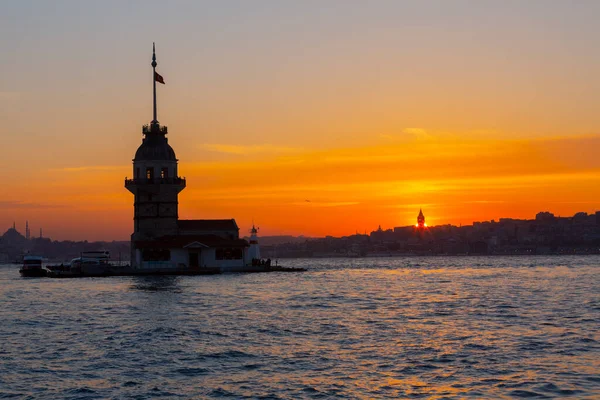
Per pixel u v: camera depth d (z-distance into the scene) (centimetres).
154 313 8888
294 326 7525
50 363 5638
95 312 9169
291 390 4716
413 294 11806
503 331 6931
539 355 5656
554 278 17075
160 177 18475
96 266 18200
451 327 7288
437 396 4525
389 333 6919
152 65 18800
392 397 4525
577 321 7631
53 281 16638
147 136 18738
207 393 4672
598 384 4725
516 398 4450
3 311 9525
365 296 11356
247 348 6169
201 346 6288
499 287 13575
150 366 5481
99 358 5803
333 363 5506
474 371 5147
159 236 18488
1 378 5134
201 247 18150
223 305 9831
